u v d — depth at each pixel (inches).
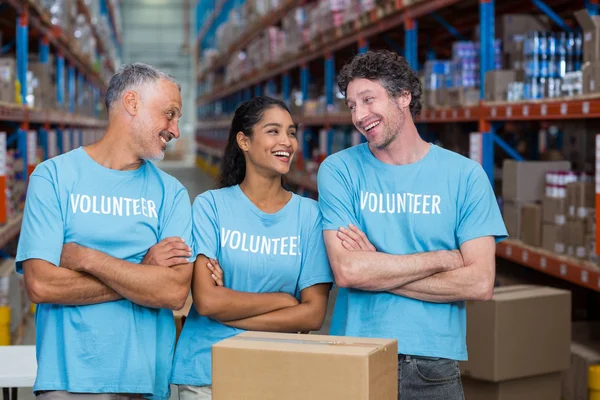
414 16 241.3
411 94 91.1
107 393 86.0
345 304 96.9
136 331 88.0
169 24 1302.9
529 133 259.6
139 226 88.3
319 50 371.6
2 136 194.7
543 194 187.8
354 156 95.7
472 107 205.2
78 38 424.5
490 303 137.0
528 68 183.3
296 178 405.1
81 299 84.7
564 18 239.1
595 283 148.7
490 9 200.7
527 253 178.7
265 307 93.7
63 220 85.8
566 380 155.0
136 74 87.2
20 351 121.3
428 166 92.4
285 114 96.3
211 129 920.9
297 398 71.2
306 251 97.8
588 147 194.9
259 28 522.0
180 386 95.8
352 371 69.4
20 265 87.3
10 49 346.3
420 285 89.7
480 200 91.6
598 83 150.7
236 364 73.0
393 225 92.2
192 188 664.4
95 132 548.4
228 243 95.5
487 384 141.3
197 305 93.4
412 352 89.4
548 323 140.6
